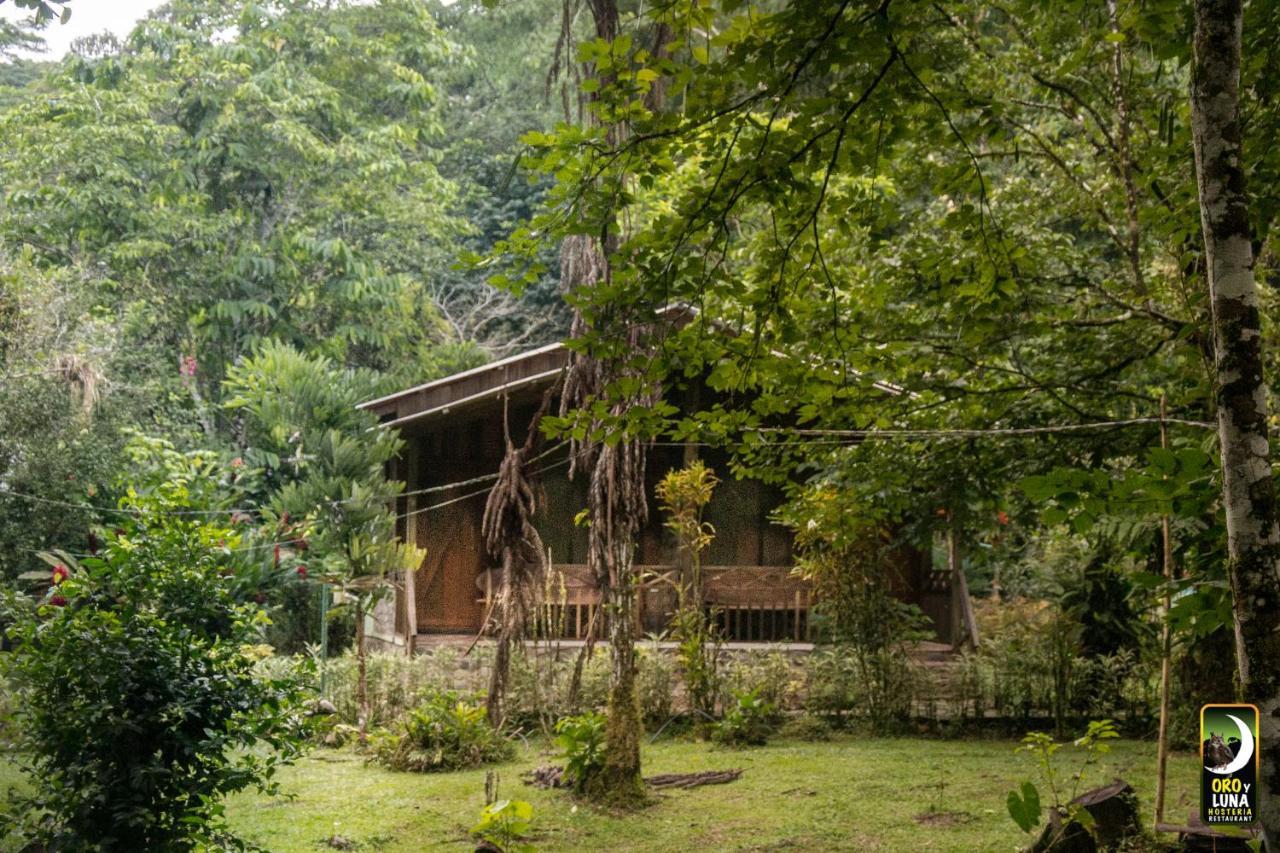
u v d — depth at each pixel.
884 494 10.07
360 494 14.79
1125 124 9.30
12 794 7.13
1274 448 6.05
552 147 5.66
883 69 5.28
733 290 6.15
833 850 8.55
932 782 10.66
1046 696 13.48
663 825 9.35
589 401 6.56
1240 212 4.57
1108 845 7.51
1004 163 12.60
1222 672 11.40
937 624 16.44
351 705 13.46
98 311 20.61
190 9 27.72
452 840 8.85
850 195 6.26
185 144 26.23
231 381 22.05
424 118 29.23
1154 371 9.73
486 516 10.49
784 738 13.27
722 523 16.75
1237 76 4.61
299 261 26.97
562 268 9.64
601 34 8.80
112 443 17.08
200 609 6.73
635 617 14.78
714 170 5.86
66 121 25.38
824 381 7.36
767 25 5.32
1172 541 8.13
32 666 6.16
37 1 7.08
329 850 8.55
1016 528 15.04
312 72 28.33
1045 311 9.36
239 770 6.46
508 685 12.53
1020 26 9.92
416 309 29.83
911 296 9.69
